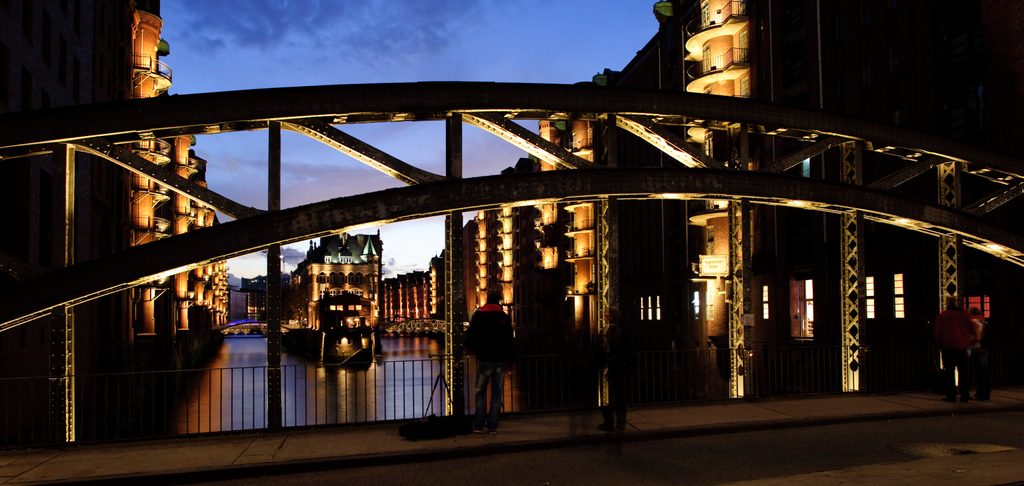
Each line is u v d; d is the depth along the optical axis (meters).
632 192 13.36
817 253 30.98
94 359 33.66
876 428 11.91
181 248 10.98
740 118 14.46
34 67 24.64
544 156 13.45
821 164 31.45
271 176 11.63
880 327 26.89
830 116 15.20
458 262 12.48
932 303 24.47
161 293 52.66
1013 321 20.69
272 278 11.54
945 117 24.28
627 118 13.84
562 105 13.15
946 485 7.43
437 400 39.88
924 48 25.41
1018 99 20.53
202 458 9.50
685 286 44.91
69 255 10.99
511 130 13.04
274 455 9.63
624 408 11.18
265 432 11.21
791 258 33.69
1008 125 20.83
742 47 39.19
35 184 23.89
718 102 14.28
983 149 16.70
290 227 11.41
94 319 33.94
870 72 28.92
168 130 11.31
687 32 43.47
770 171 14.74
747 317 14.47
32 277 10.61
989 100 21.55
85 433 27.34
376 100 12.05
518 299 101.00
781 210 34.44
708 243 41.50
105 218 40.22
